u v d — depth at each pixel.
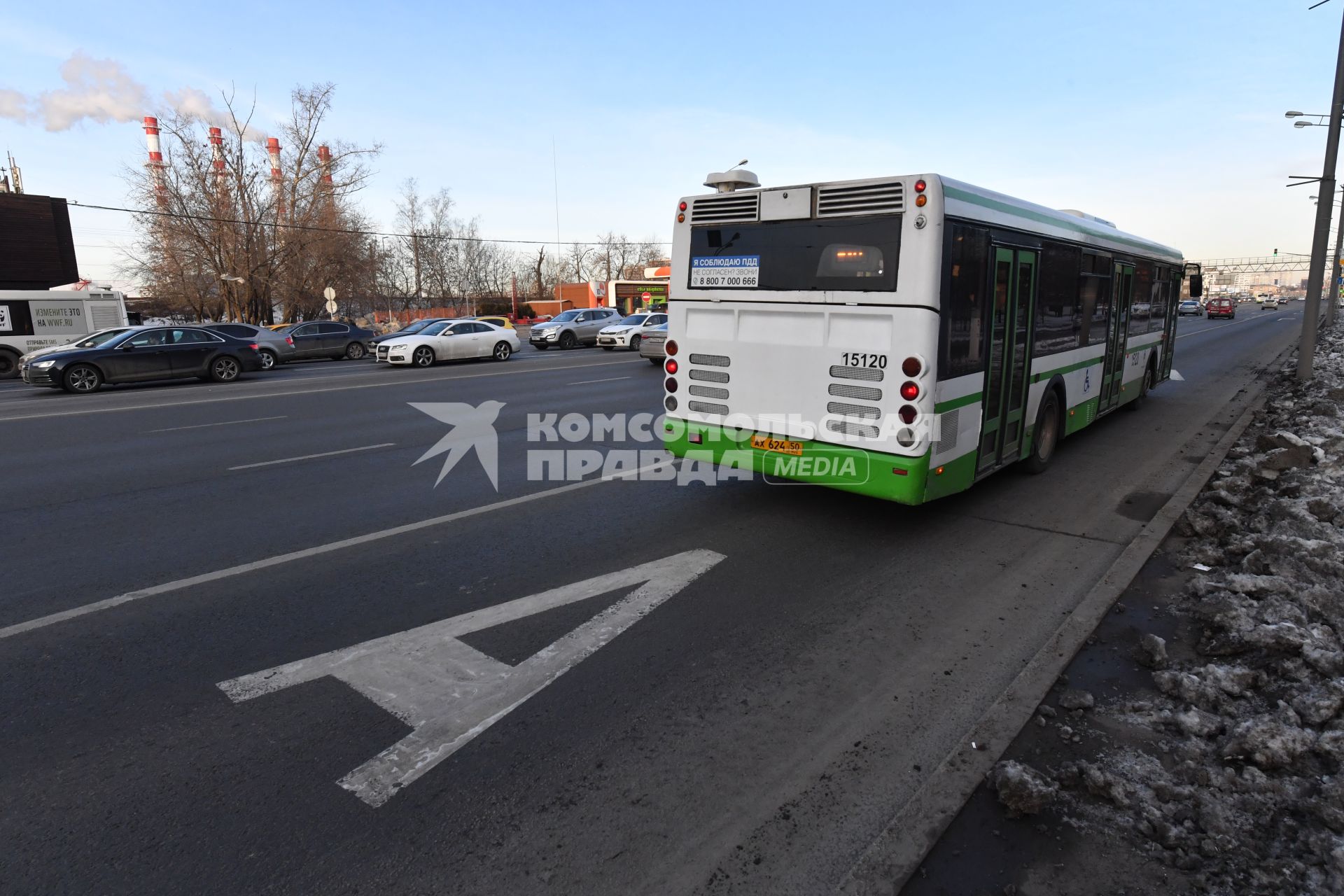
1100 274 9.06
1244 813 2.77
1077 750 3.20
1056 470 8.20
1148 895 2.45
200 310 43.91
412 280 67.19
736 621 4.52
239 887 2.54
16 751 3.27
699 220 6.65
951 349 5.63
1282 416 10.62
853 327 5.70
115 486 7.84
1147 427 10.73
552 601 4.79
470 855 2.68
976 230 5.82
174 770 3.15
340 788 3.04
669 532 6.17
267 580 5.19
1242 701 3.47
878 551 5.71
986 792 2.95
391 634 4.36
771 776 3.10
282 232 42.81
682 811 2.90
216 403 14.72
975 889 2.49
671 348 6.96
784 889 2.52
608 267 89.19
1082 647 4.09
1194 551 5.45
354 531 6.27
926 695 3.70
